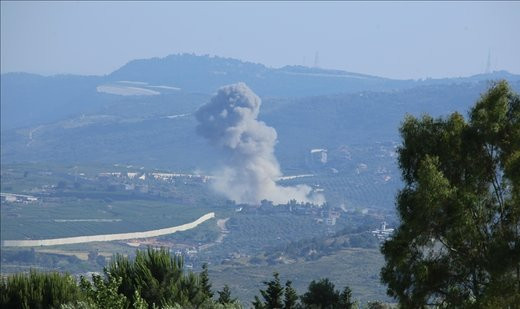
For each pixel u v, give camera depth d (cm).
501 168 15962
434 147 16162
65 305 15038
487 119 15950
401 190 16312
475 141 16050
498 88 16162
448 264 15650
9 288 16138
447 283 15688
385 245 16038
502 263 15125
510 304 15125
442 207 15500
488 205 15750
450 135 16088
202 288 18125
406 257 15812
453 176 16100
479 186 16012
